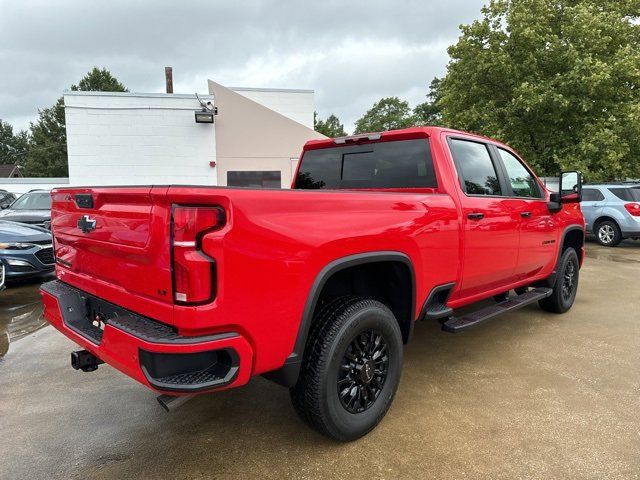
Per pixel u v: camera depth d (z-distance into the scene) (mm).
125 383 3516
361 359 2631
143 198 2025
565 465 2414
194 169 13227
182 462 2480
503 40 18000
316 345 2400
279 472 2381
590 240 12750
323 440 2689
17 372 3738
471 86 18750
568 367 3740
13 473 2383
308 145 4355
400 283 2934
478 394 3256
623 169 16703
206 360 2051
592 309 5559
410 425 2830
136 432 2797
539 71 17312
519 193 4336
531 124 17812
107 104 12625
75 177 12648
